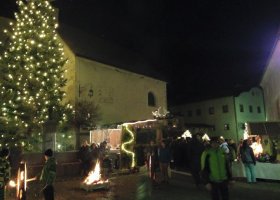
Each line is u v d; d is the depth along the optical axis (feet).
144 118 107.04
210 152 25.99
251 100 148.36
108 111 94.38
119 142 69.87
